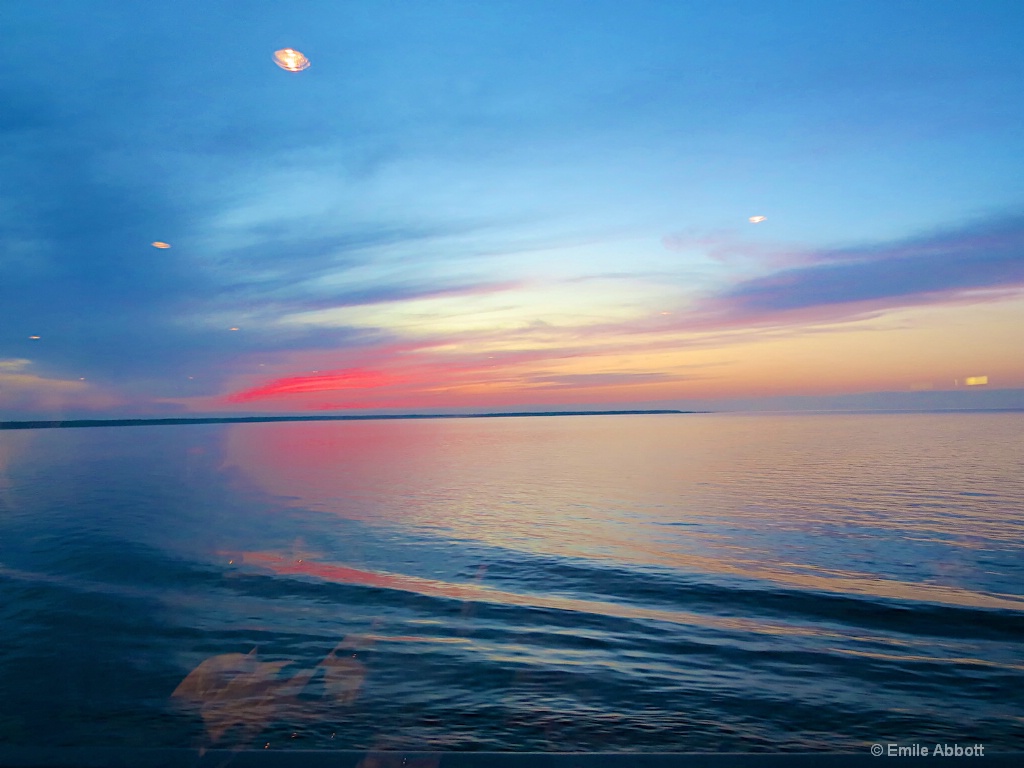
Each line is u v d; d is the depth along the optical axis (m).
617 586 11.13
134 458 36.34
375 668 6.81
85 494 23.47
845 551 14.04
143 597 10.15
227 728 5.29
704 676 6.66
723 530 16.67
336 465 36.06
